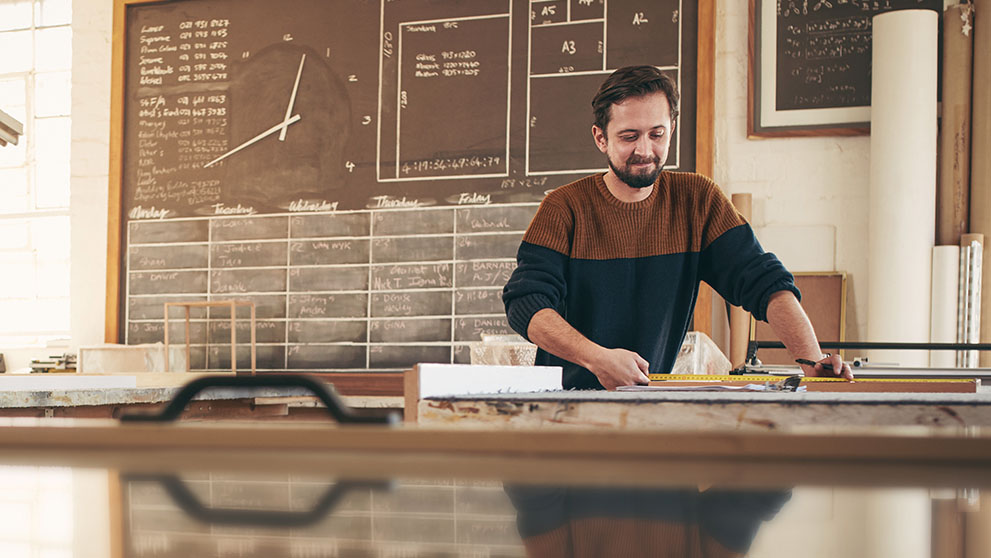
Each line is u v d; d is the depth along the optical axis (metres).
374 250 5.02
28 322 5.92
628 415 0.58
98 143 5.52
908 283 4.00
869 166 4.38
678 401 0.57
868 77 4.37
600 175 1.86
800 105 4.43
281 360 5.11
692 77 4.62
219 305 5.17
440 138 4.97
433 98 4.99
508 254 4.85
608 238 1.81
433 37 5.00
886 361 4.01
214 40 5.35
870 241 4.14
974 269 3.95
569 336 1.49
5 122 2.18
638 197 1.81
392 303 4.98
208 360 5.23
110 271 5.39
